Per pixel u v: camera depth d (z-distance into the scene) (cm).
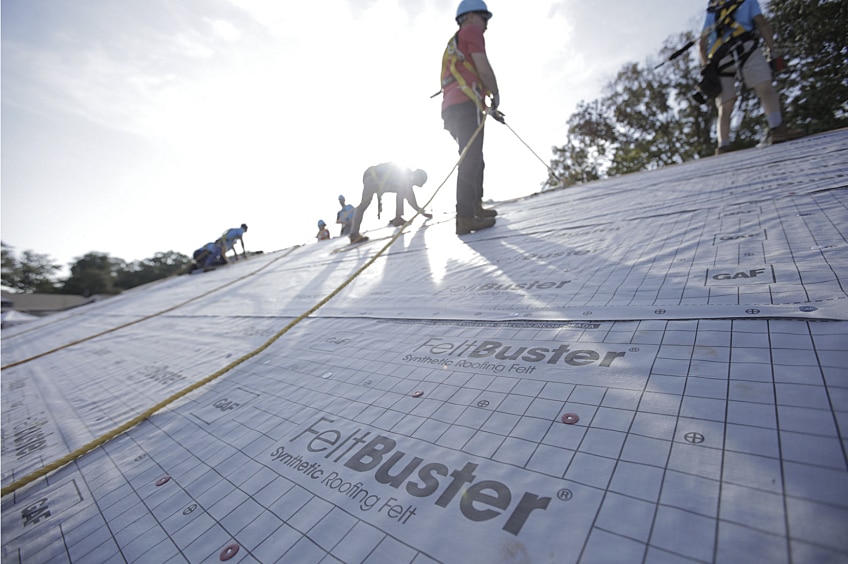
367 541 58
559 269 159
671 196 235
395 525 59
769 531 43
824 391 60
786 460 51
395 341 135
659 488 52
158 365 197
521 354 99
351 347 142
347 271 330
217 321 279
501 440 70
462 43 264
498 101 283
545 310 121
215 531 69
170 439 110
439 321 140
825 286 87
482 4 267
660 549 45
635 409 68
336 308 208
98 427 133
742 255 119
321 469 78
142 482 92
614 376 79
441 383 97
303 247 827
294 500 71
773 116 365
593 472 58
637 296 112
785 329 76
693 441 58
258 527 67
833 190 152
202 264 993
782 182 190
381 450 77
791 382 63
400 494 65
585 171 1775
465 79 269
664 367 77
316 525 64
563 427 69
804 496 46
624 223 203
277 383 129
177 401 136
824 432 53
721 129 411
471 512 57
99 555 72
